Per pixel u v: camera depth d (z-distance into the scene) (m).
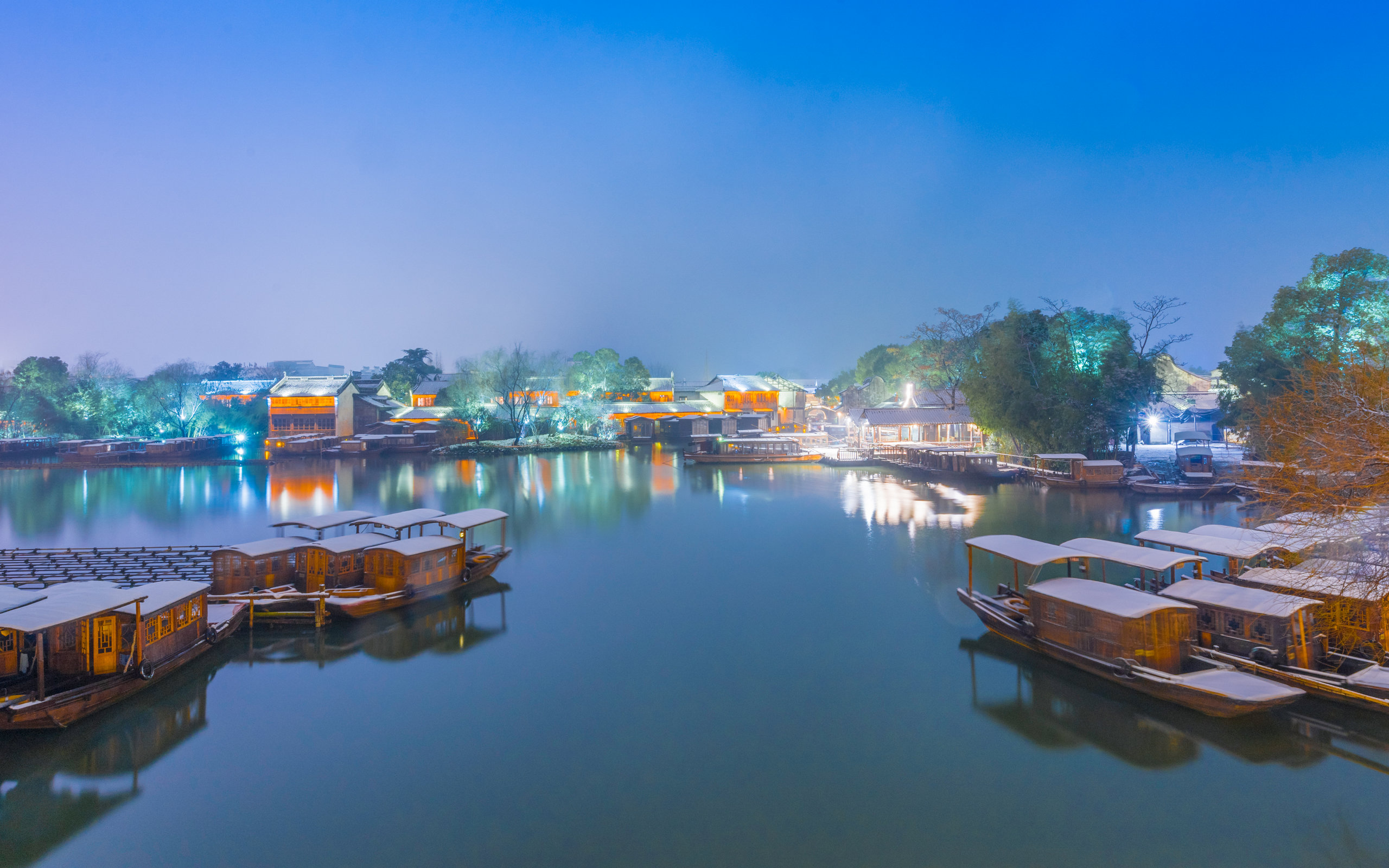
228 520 46.84
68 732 17.23
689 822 13.98
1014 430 69.12
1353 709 16.20
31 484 67.31
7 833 13.91
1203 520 42.47
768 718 18.16
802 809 14.37
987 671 20.80
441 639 23.94
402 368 162.25
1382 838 13.22
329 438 102.94
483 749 16.83
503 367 107.25
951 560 33.91
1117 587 19.92
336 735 17.53
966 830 13.64
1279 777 15.04
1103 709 18.02
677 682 20.33
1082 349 67.38
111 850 13.38
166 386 110.81
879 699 19.06
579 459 91.81
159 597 20.36
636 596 28.70
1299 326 49.88
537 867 12.77
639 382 137.62
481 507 51.78
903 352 123.88
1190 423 91.62
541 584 30.66
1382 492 15.38
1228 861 12.73
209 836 13.75
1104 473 55.22
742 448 85.62
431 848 13.33
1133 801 14.45
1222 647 18.67
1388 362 16.81
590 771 15.79
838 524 43.94
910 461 72.88
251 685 20.41
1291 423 17.84
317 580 26.81
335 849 13.34
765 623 25.28
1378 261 46.81
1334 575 17.95
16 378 111.12
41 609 17.78
